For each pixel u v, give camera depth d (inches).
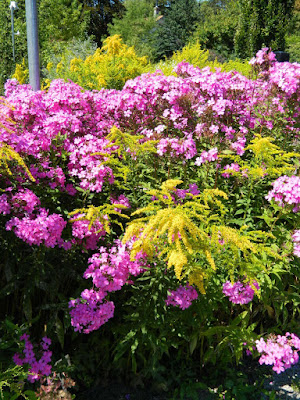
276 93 146.9
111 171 115.8
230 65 411.5
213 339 122.7
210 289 111.7
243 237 91.2
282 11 486.9
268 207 133.3
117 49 357.1
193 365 124.1
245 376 123.0
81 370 114.7
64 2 931.3
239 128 147.6
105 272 102.3
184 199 118.7
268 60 167.6
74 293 112.7
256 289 106.7
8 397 93.3
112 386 117.5
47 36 792.3
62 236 112.9
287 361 109.1
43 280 108.3
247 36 503.5
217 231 94.1
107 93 158.4
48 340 105.1
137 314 109.2
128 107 140.9
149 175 130.9
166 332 110.0
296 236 114.0
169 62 425.1
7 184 112.3
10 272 107.0
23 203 104.6
